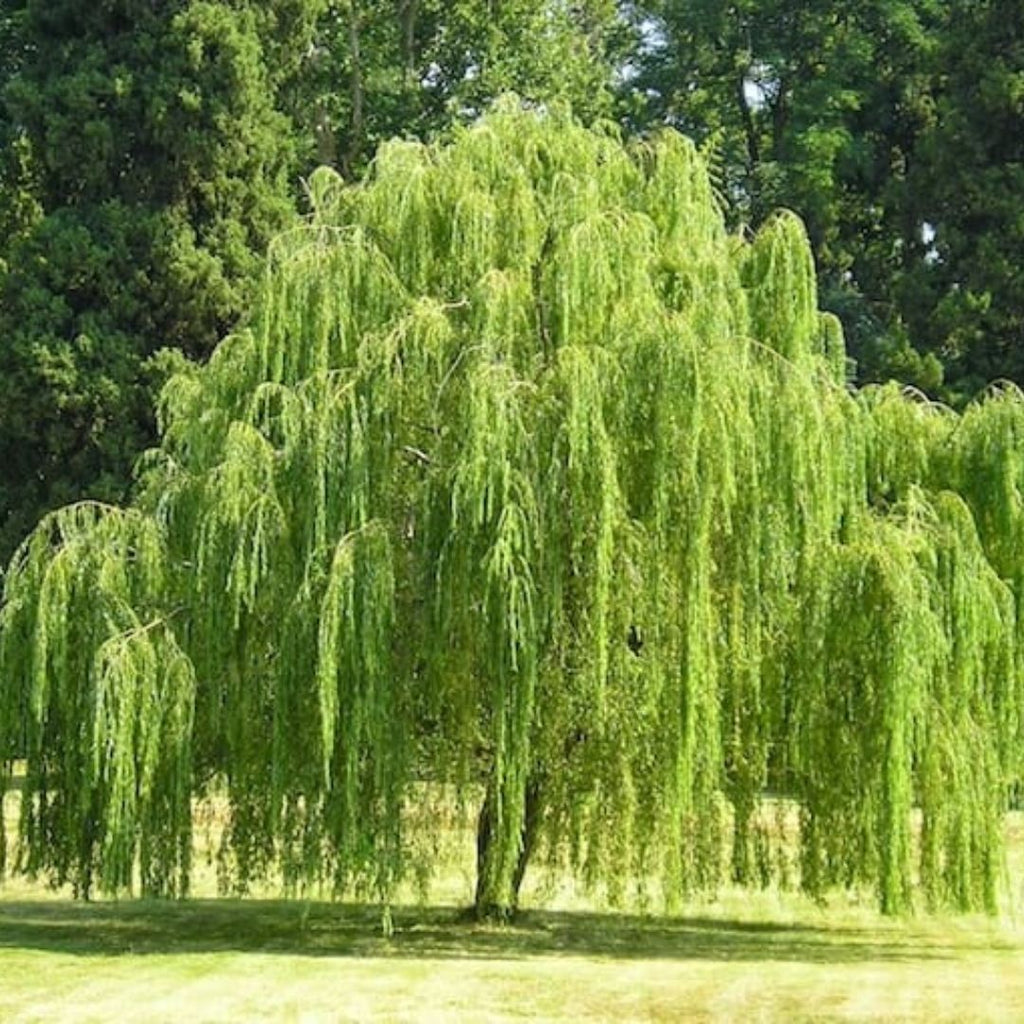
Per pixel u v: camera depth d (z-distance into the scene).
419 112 44.59
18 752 17.64
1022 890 21.73
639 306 16.88
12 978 15.90
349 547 16.17
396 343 16.84
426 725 17.27
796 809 18.11
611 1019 13.95
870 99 47.34
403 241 17.94
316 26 43.38
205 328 35.94
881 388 19.72
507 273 16.98
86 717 16.75
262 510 16.56
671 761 16.66
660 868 17.30
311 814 16.72
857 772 17.19
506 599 15.87
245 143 36.94
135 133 36.69
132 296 35.62
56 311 35.09
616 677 16.89
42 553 17.55
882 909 16.81
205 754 17.86
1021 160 41.06
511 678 16.12
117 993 15.08
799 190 45.25
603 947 18.00
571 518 16.34
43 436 34.84
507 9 45.16
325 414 16.59
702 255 17.72
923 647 16.67
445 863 17.70
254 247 37.00
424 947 17.86
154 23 36.91
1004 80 40.25
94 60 36.72
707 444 16.39
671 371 16.28
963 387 38.91
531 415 16.44
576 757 17.45
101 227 35.91
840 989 15.45
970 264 40.16
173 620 17.44
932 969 16.91
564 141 18.59
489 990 15.14
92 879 18.08
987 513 18.75
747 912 21.09
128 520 17.61
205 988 15.29
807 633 17.11
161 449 19.98
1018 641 18.20
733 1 48.59
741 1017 14.05
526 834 18.08
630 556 16.72
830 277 47.53
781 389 17.06
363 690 16.14
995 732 17.86
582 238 17.02
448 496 16.44
